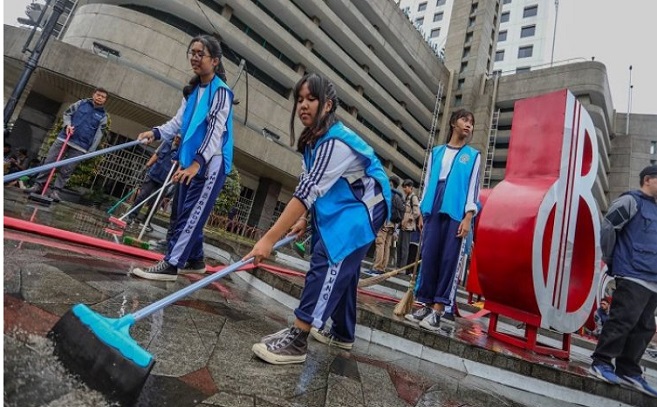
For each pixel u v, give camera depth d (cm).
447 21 4234
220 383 117
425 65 3012
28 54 1062
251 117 1752
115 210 698
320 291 160
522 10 3950
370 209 171
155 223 602
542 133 337
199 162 236
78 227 335
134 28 1430
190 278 270
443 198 299
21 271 162
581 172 333
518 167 350
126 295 175
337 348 206
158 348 129
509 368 237
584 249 335
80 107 509
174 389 105
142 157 1329
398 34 2758
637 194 271
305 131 173
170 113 1210
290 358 152
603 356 258
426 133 3088
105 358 94
